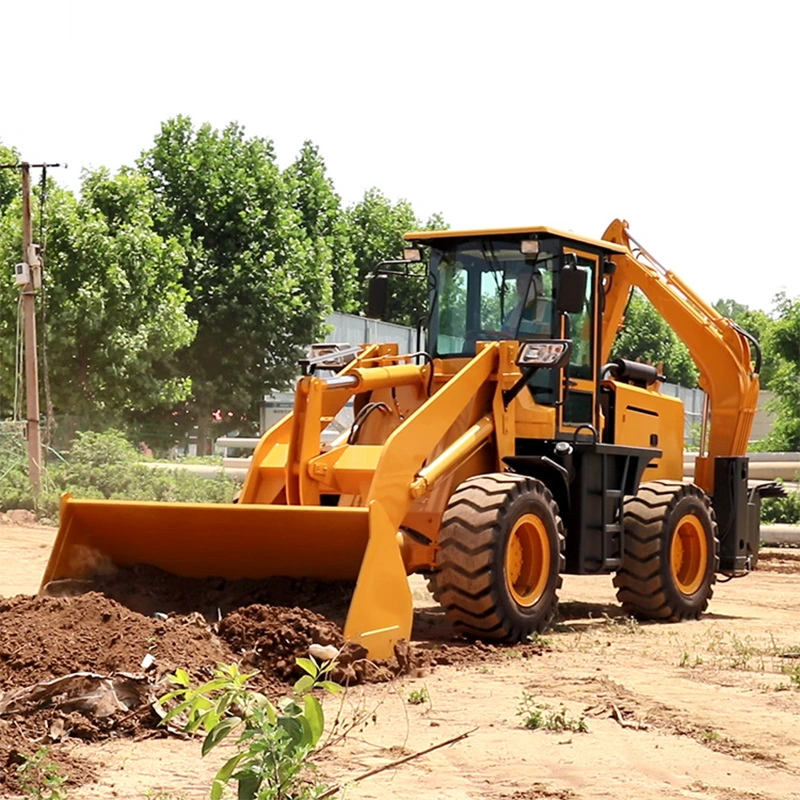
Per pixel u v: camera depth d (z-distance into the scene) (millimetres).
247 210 44344
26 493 22938
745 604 13453
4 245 35844
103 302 35531
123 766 5816
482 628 9484
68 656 7238
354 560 8953
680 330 13469
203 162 44750
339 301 51906
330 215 52469
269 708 4027
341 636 8109
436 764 5902
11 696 6535
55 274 35562
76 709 6527
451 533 9469
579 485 10805
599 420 11523
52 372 35219
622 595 11672
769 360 44719
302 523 8852
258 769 3916
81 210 36688
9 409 36438
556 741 6387
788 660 9008
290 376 44156
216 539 9336
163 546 9578
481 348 10641
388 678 8023
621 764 5938
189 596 9398
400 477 9289
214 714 4051
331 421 10438
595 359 11492
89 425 35531
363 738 6410
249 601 9141
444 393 9797
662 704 7293
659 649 9555
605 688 7777
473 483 9727
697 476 13469
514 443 10516
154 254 37062
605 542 11000
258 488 10031
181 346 38469
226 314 43031
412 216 59844
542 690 7723
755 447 41531
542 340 10398
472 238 11156
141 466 25375
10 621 7895
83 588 9484
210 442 43750
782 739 6477
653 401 12648
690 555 12039
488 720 6859
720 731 6629
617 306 13477
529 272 10914
